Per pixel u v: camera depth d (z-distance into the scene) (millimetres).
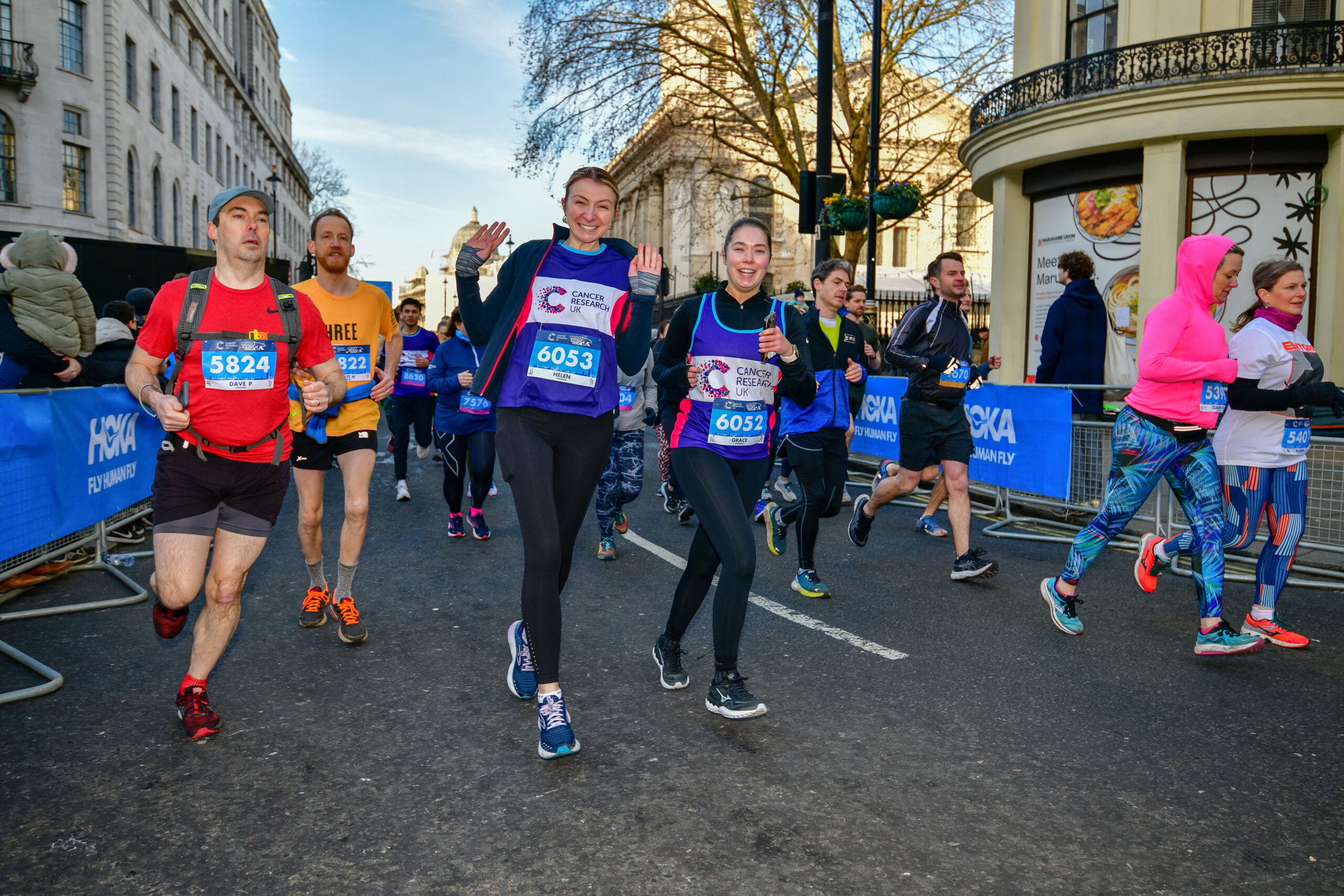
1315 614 5094
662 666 3855
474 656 4293
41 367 6387
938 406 5828
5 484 4680
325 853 2520
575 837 2609
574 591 5582
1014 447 7676
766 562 6406
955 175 22953
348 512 4387
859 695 3783
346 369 4512
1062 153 13680
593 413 3326
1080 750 3238
